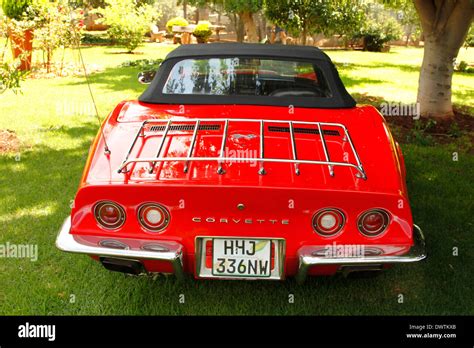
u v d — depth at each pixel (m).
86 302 2.80
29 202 4.08
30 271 3.10
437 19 6.96
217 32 25.25
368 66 15.78
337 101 3.36
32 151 5.45
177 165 2.48
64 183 4.51
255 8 13.33
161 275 3.09
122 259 2.38
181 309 2.76
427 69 7.24
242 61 3.44
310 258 2.29
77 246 2.34
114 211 2.35
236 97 3.33
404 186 2.53
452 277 3.09
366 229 2.33
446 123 7.14
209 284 3.00
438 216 3.95
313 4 14.84
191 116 3.11
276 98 3.33
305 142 2.75
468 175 4.98
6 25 10.27
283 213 2.31
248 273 2.41
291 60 3.43
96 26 28.97
